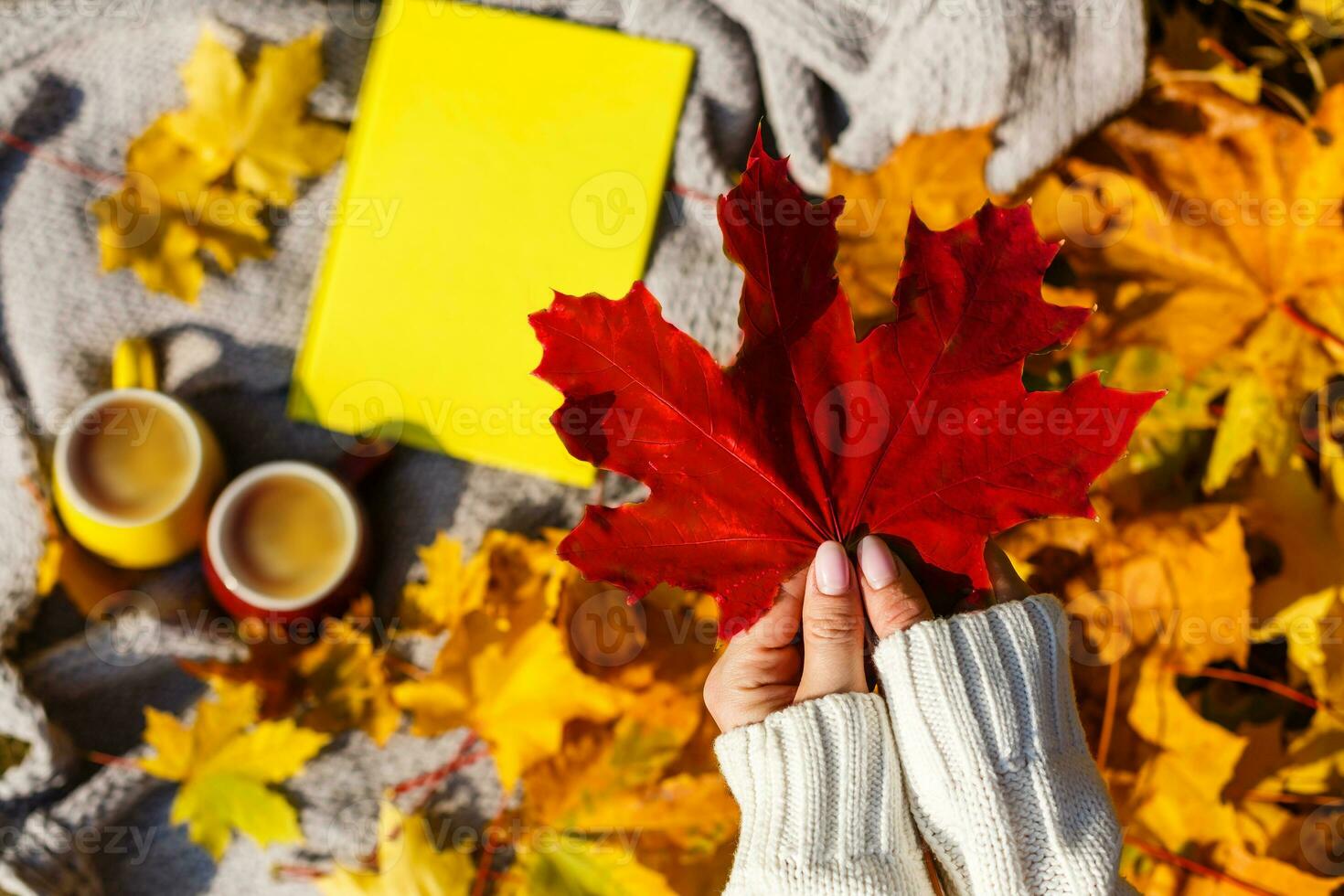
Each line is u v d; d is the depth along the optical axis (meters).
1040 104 0.71
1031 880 0.52
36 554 0.73
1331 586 0.69
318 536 0.71
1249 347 0.69
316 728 0.73
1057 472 0.50
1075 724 0.55
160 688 0.75
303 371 0.76
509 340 0.75
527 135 0.75
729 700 0.58
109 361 0.75
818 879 0.52
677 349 0.49
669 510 0.50
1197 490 0.72
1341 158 0.67
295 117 0.75
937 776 0.53
